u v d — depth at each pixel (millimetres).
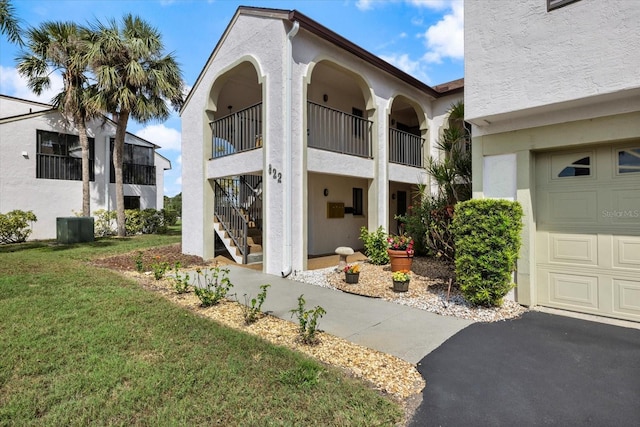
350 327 4535
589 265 4953
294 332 4344
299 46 8039
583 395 2887
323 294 6281
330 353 3723
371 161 9977
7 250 12039
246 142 10055
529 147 5227
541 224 5375
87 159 15773
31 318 4652
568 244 5133
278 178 7891
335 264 9180
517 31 5078
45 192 16828
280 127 7824
